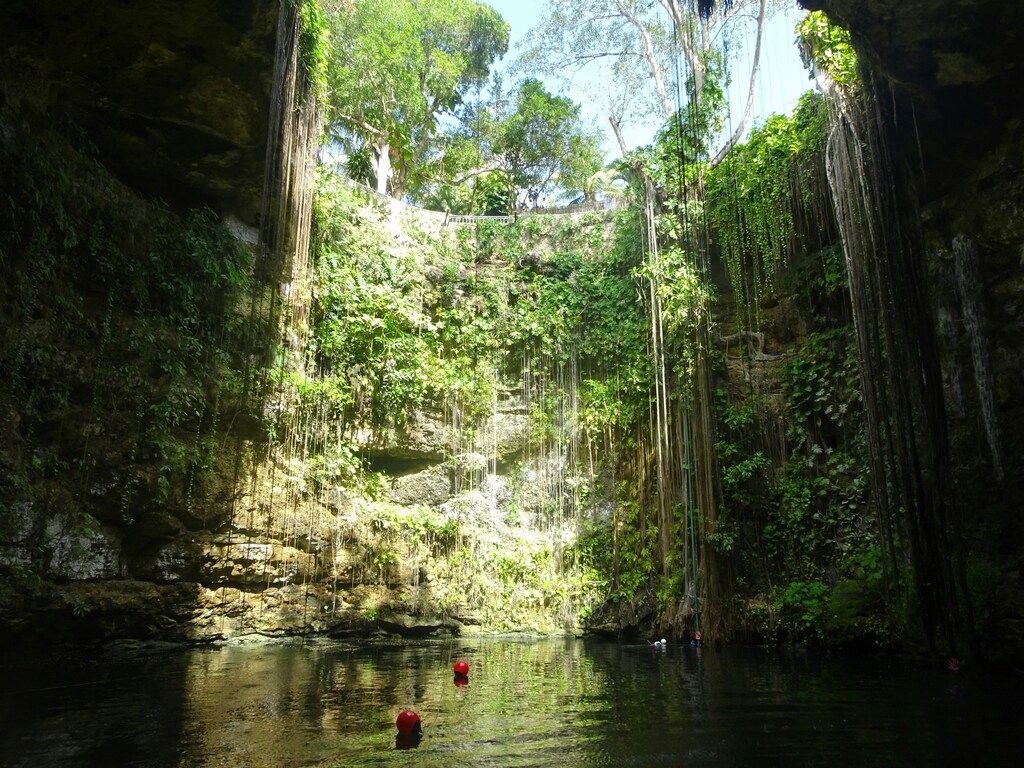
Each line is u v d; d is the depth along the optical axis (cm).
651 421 1205
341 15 1586
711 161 1235
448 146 2189
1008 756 350
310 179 1079
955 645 669
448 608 1177
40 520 730
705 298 1098
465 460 1291
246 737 386
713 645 950
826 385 1066
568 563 1245
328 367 1171
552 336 1361
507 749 362
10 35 754
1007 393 752
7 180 719
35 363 734
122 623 816
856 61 806
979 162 803
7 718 432
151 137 947
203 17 789
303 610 1032
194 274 949
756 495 1068
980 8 631
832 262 1079
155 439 843
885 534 758
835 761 340
